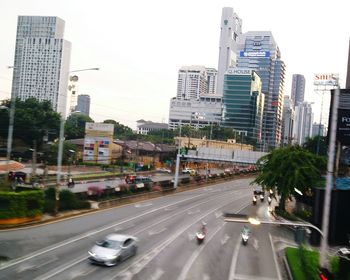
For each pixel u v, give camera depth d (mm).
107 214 51312
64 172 91875
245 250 39312
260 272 32094
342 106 43250
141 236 40781
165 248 36875
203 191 87125
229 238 44125
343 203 43375
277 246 42125
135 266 30281
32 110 109625
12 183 54906
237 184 107000
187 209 61625
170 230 45312
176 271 30062
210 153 90312
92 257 29594
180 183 87812
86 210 51156
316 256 32250
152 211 57156
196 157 90438
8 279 24828
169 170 118688
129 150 128875
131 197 64250
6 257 29516
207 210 62281
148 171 112938
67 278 26016
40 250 32188
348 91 43062
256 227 51656
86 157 107562
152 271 29375
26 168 90250
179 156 84062
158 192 74062
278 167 56000
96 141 106812
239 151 89625
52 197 48375
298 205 61281
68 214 47375
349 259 26859
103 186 69000
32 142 108125
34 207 42344
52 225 41875
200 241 40719
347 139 43406
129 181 81125
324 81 97312
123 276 27500
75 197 50938
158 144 146875
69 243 35156
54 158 100625
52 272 26938
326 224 23906
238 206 68688
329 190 23797
